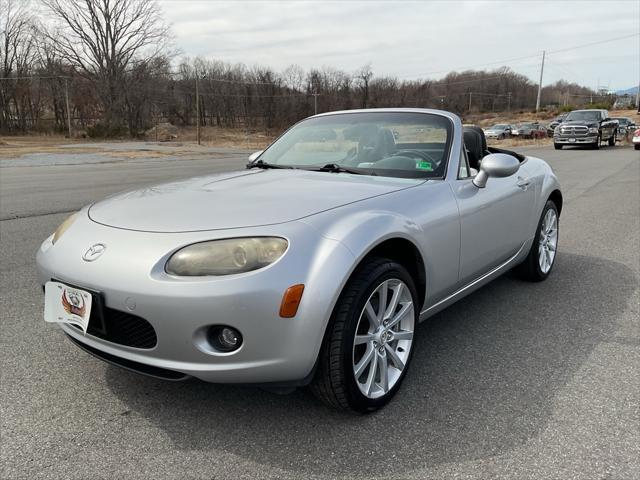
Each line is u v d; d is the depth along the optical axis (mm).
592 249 5668
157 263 2135
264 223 2242
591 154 21547
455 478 2033
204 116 87438
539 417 2439
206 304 2039
